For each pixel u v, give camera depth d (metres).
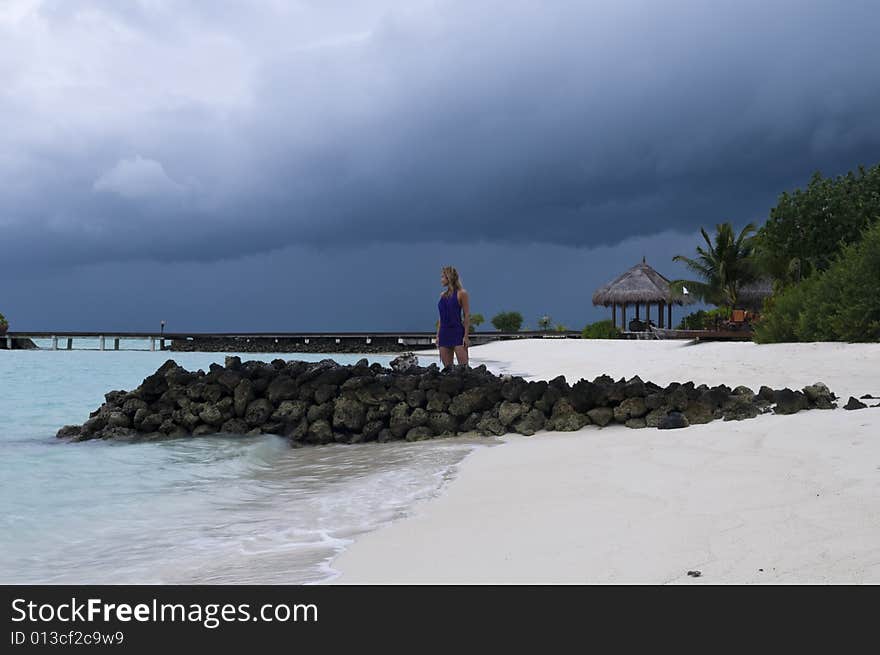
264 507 5.41
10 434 9.88
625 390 8.66
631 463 5.77
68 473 6.95
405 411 9.27
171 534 4.61
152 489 6.18
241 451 8.37
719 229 40.19
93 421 9.55
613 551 3.46
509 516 4.39
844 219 33.91
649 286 49.66
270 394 9.73
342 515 4.97
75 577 3.76
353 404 9.35
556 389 8.92
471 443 8.34
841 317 18.44
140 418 9.58
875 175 34.91
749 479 4.67
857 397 9.02
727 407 8.21
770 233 36.06
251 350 57.59
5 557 4.13
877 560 3.01
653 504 4.30
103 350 58.38
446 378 9.33
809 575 2.96
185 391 9.82
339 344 57.31
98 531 4.70
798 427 6.39
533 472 5.88
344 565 3.71
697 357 17.83
